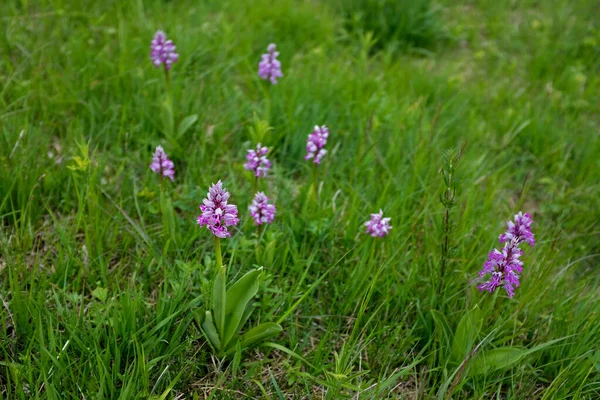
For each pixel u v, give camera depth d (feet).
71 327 2.61
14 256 3.09
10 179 3.32
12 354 2.64
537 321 3.11
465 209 3.52
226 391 2.61
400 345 2.89
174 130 4.04
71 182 3.50
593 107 5.17
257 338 2.73
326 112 4.40
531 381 2.87
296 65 5.14
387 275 3.13
